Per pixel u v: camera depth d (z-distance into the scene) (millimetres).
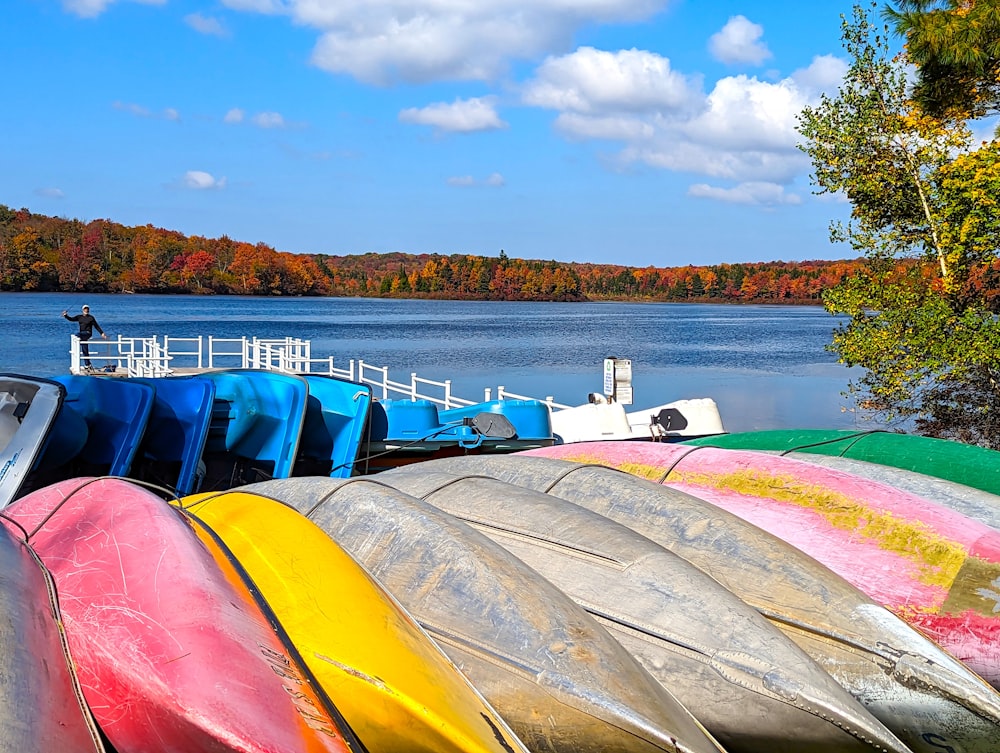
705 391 31266
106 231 150875
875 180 15422
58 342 45844
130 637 3504
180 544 4258
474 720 3537
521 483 6344
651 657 4473
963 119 15062
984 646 5195
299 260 184500
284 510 5070
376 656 3709
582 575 4895
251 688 3240
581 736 3873
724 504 6621
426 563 4680
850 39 15766
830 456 7926
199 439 9195
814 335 74562
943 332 13797
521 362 44188
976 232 14109
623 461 7445
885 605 5520
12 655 3182
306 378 10766
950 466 7785
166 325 67562
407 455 10523
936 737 4367
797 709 4094
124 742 3217
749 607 4625
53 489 5309
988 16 13305
